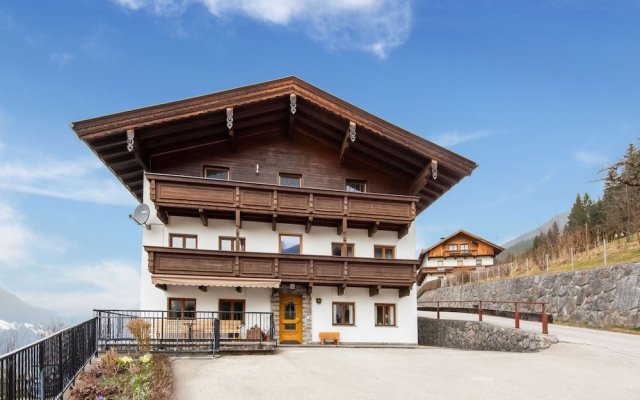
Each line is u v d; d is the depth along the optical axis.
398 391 10.58
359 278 22.03
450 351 18.52
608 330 22.27
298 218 22.28
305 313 22.17
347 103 21.55
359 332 22.62
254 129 22.97
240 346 16.55
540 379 11.65
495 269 45.81
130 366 12.14
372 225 23.12
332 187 23.48
